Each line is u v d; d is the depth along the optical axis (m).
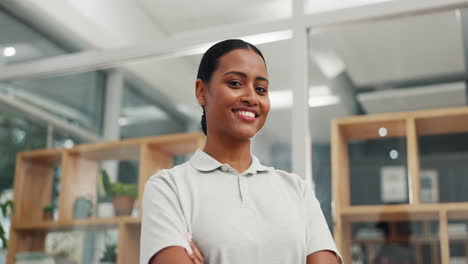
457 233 1.79
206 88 1.18
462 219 1.80
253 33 2.17
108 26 2.47
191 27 2.31
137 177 2.24
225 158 1.16
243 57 1.15
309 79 2.06
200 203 1.07
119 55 2.41
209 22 2.28
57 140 2.45
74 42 2.52
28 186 2.44
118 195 2.25
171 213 1.06
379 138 1.95
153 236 1.04
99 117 2.40
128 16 2.44
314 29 2.12
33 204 2.41
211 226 1.03
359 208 1.90
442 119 1.91
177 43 2.31
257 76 1.15
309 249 1.10
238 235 1.02
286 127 2.01
